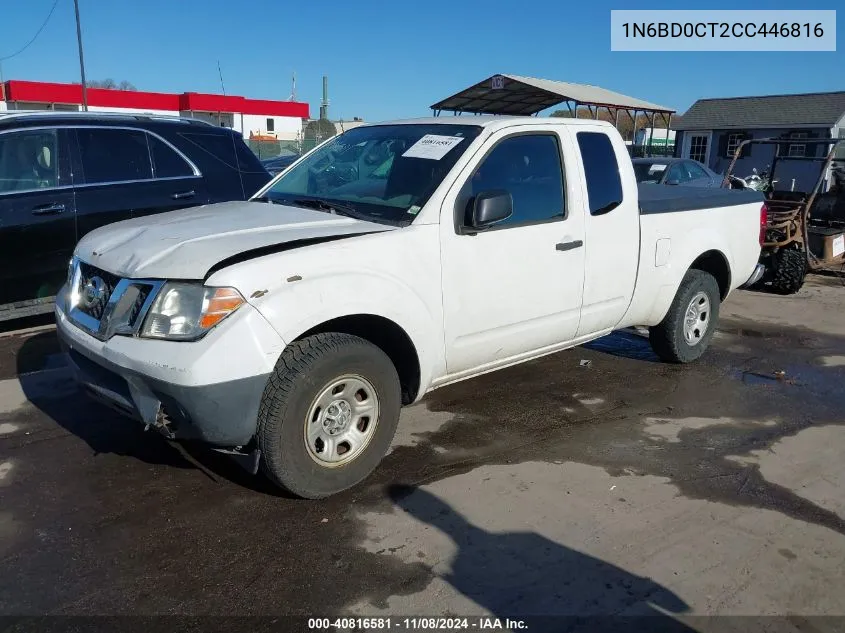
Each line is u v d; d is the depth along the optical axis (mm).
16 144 5906
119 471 3924
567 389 5359
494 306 4148
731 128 31047
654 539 3355
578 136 4652
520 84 21375
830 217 9969
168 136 6762
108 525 3404
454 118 4621
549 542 3309
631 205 4918
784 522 3539
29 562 3109
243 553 3191
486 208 3816
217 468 3967
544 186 4418
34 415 4652
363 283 3486
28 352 5922
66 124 6184
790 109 30172
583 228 4574
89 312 3609
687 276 5656
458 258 3924
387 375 3680
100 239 3861
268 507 3572
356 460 3650
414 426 4609
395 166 4254
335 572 3066
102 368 3467
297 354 3344
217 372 3061
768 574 3113
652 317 5410
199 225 3775
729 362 6125
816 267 9320
